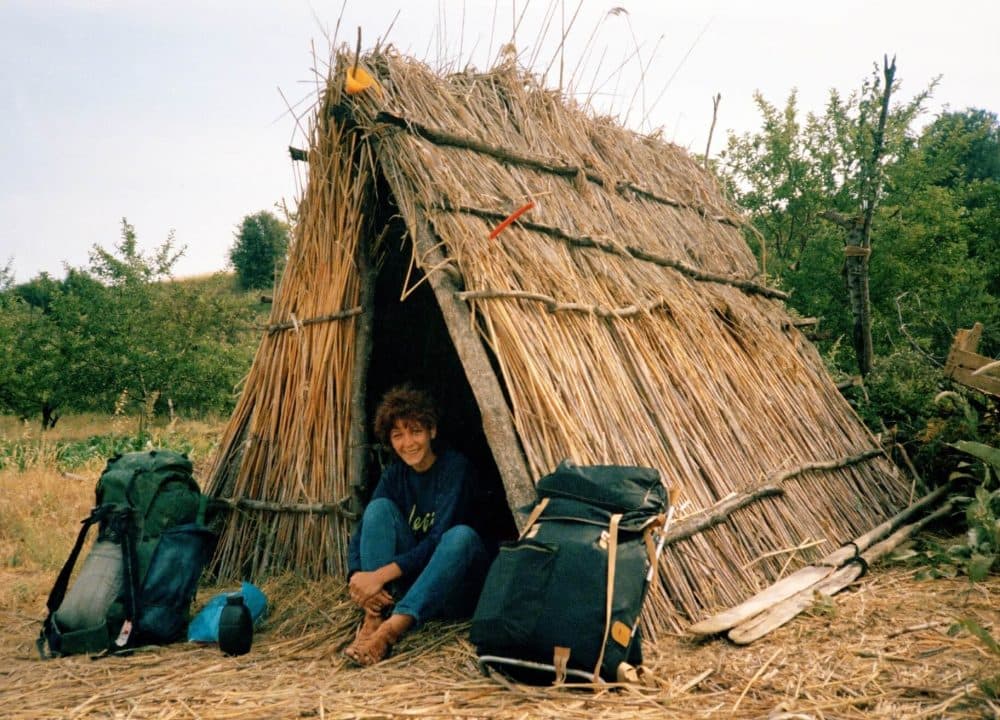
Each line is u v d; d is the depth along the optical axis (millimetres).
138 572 4078
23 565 5812
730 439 5109
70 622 3934
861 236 8289
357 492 4859
